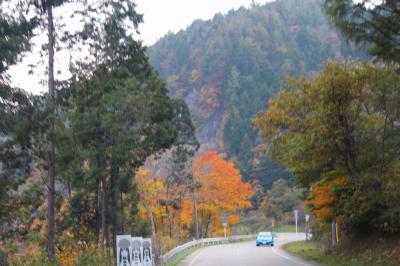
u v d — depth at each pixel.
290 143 26.44
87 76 24.36
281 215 96.12
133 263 16.22
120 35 25.67
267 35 165.38
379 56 15.89
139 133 28.88
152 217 47.81
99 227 34.31
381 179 24.00
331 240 37.00
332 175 27.05
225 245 53.66
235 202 63.00
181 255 36.50
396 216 23.45
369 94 24.64
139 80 28.77
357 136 25.61
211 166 62.16
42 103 19.31
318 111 24.86
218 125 138.00
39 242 27.17
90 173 29.52
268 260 30.36
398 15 14.70
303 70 146.62
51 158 21.25
